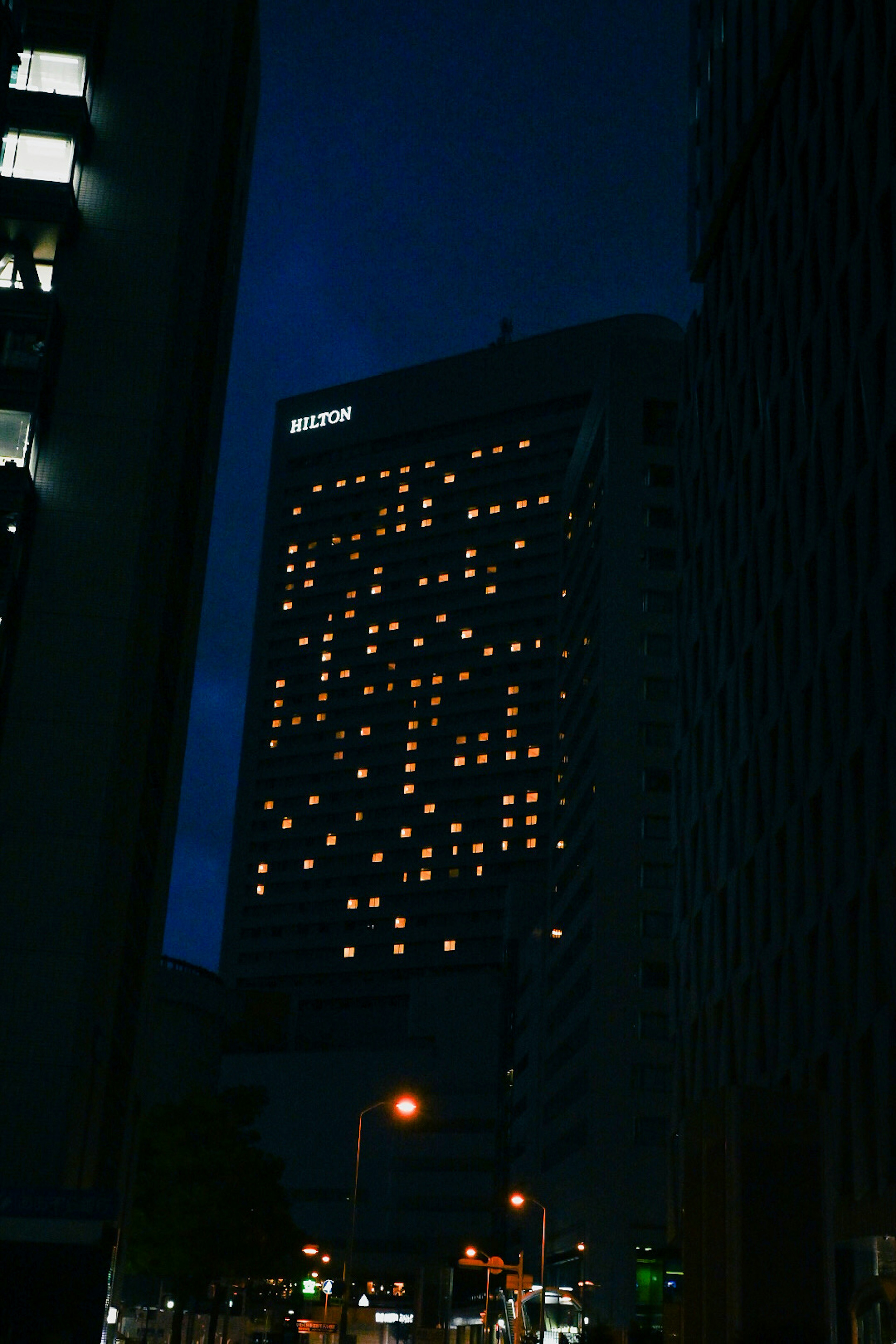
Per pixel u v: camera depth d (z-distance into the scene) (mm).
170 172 54531
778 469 71000
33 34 55344
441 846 188000
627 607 107375
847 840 56438
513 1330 81188
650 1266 90875
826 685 61188
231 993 175250
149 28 56844
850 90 63094
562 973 114562
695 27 93188
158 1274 63062
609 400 114188
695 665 84562
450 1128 151625
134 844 52438
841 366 62406
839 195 64062
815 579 64312
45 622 48125
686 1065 79000
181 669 66125
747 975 68375
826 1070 57406
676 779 87438
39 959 44062
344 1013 180375
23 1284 30047
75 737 46750
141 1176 63031
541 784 185625
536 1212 117812
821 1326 32625
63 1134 42094
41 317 51281
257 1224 63531
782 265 72438
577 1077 102938
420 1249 146125
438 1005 160250
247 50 73625
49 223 52406
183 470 60469
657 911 99375
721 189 83750
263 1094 66688
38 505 49562
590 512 120750
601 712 104812
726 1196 33812
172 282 52844
